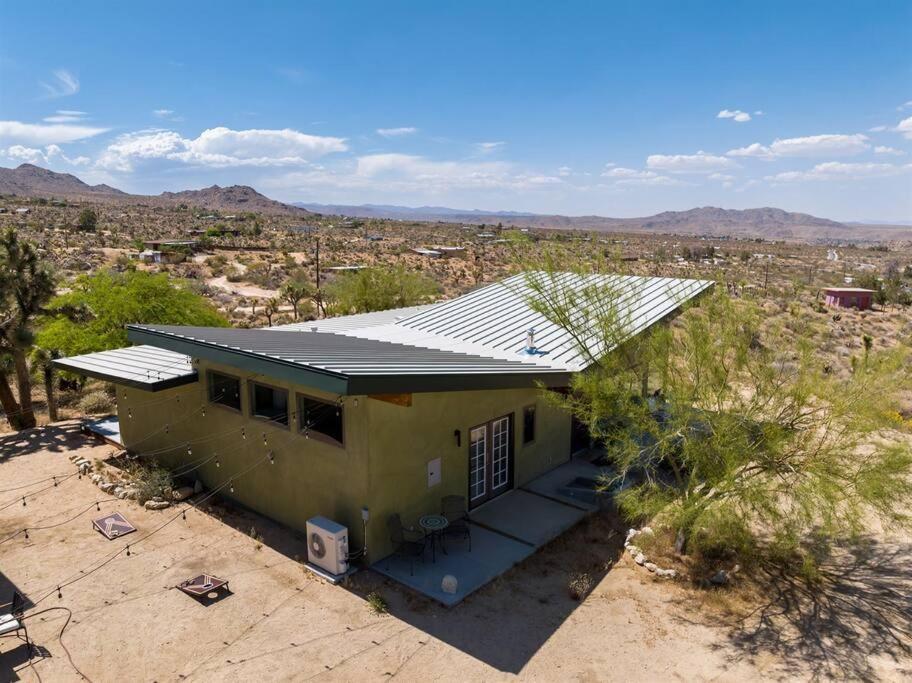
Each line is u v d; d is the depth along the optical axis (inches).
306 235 5128.0
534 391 505.4
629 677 282.4
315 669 285.3
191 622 319.9
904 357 327.0
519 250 412.5
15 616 317.4
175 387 490.6
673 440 376.2
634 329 389.4
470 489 455.5
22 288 631.8
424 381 327.9
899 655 297.1
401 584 357.1
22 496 478.9
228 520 439.8
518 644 305.7
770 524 395.2
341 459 379.2
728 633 316.2
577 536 423.8
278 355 355.3
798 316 372.8
